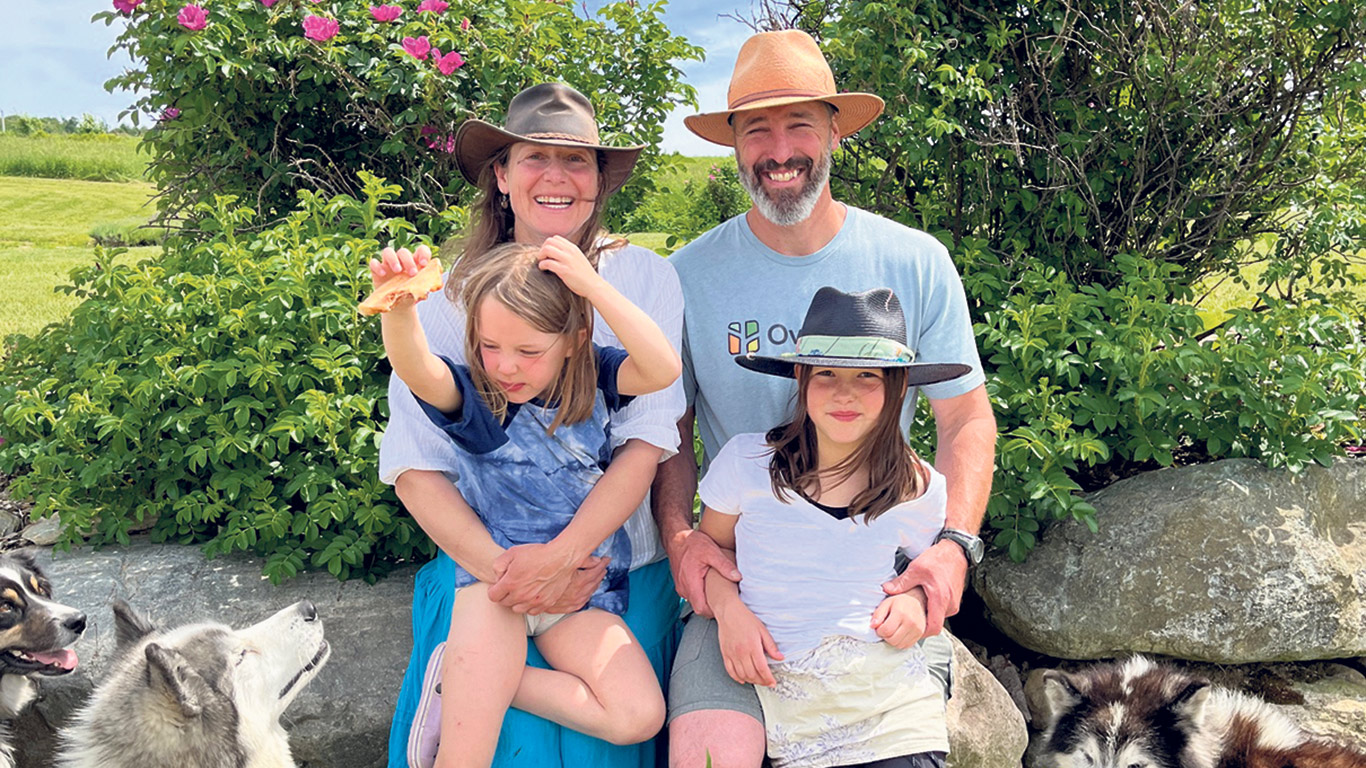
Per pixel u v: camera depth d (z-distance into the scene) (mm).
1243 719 3570
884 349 2660
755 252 3340
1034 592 3979
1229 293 6148
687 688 2779
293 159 5586
